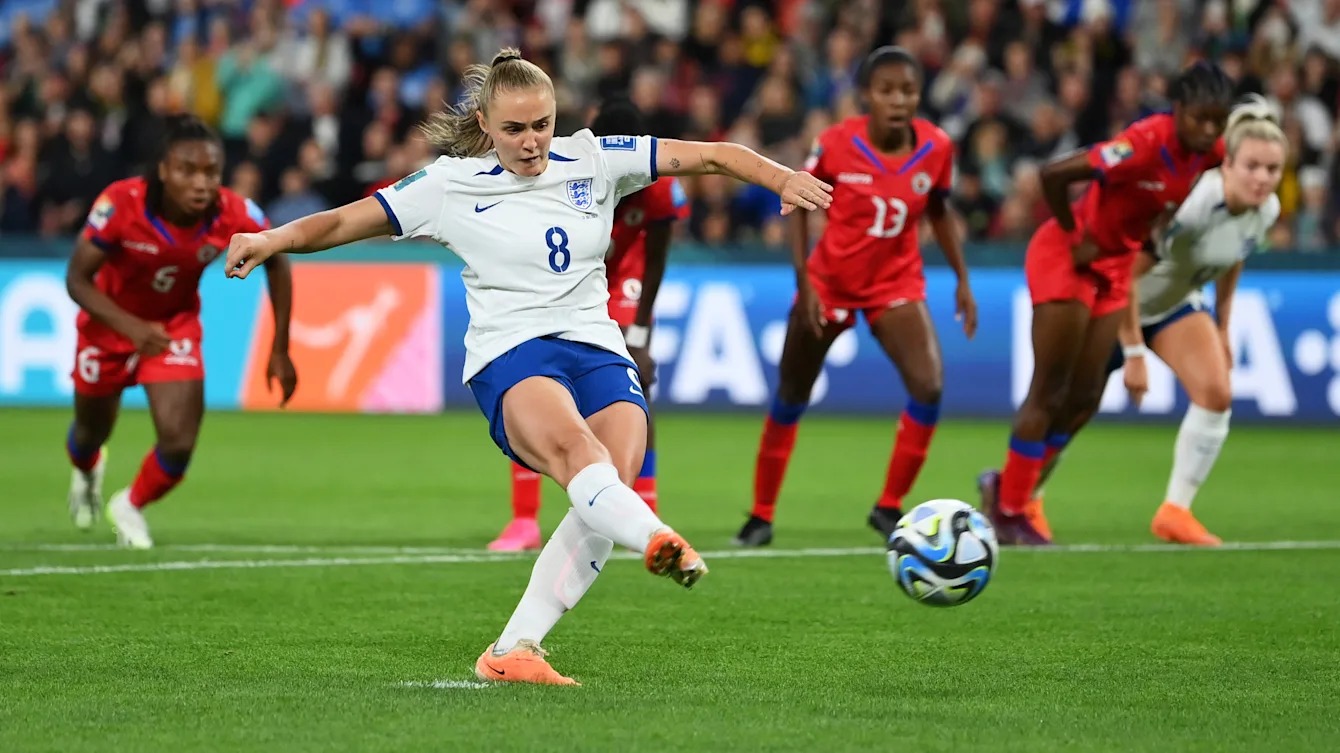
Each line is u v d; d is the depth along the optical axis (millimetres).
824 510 37469
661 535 16344
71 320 57594
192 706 17266
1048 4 68750
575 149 19047
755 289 56875
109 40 72250
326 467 44812
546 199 18797
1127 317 32094
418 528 33906
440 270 57625
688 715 16938
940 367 31703
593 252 18984
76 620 23062
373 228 18594
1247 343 55125
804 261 31203
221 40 69625
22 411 57156
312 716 16719
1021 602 25234
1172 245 31594
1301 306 54844
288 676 19141
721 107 67125
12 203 65500
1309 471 45094
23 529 33656
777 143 62312
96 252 28891
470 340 19016
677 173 19031
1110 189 30625
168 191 28594
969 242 58281
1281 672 19891
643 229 30656
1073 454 48969
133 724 16406
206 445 49531
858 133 31281
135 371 31516
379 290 57844
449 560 29172
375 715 16766
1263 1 66250
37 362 57812
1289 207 60938
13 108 70750
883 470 45219
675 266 57312
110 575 27172
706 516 36344
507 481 42281
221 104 68688
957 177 61844
